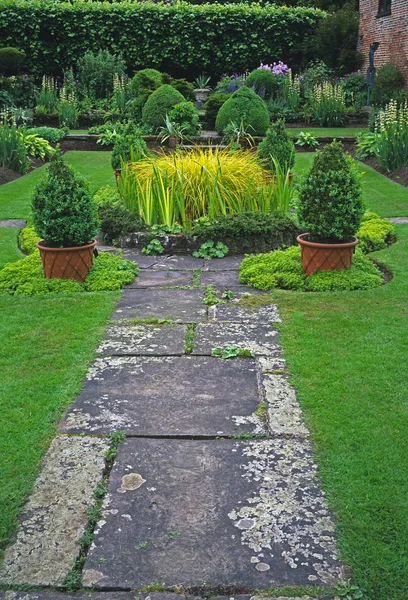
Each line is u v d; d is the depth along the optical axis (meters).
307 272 5.37
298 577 2.13
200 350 4.00
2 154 10.96
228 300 4.97
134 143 9.19
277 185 7.25
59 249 5.18
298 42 19.09
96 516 2.44
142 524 2.39
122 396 3.40
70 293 5.14
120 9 18.03
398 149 10.66
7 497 2.54
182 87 15.27
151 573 2.16
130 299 5.04
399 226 7.21
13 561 2.21
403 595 2.06
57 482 2.65
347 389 3.41
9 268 5.57
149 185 6.99
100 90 17.31
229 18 18.42
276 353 3.93
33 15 17.66
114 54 18.38
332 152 5.19
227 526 2.38
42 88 16.84
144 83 15.20
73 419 3.16
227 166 7.32
